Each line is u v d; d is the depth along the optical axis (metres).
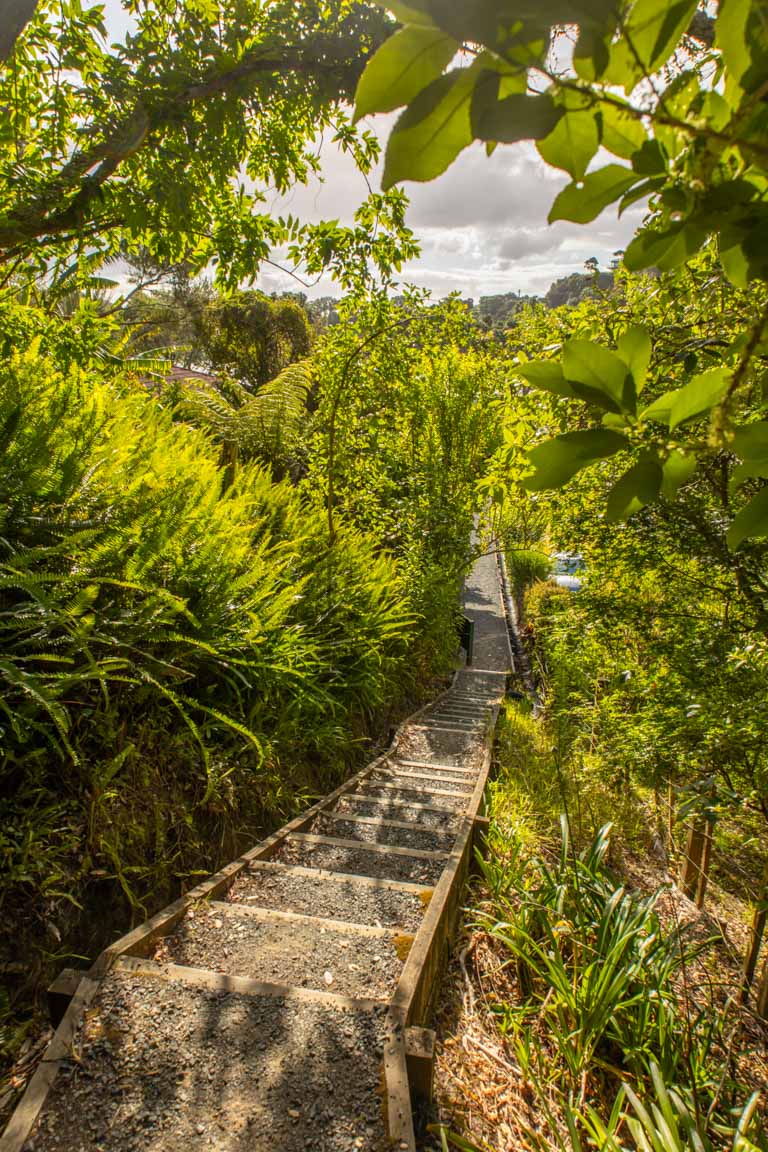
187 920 2.67
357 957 2.56
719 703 3.13
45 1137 1.68
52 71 3.07
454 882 3.25
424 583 8.39
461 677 11.09
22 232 2.69
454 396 9.99
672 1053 2.58
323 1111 1.81
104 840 2.63
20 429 3.19
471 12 0.42
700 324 2.42
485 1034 2.69
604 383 0.65
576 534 4.40
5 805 2.46
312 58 3.05
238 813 3.51
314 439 9.34
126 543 3.24
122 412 4.05
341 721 5.04
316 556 5.47
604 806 5.27
